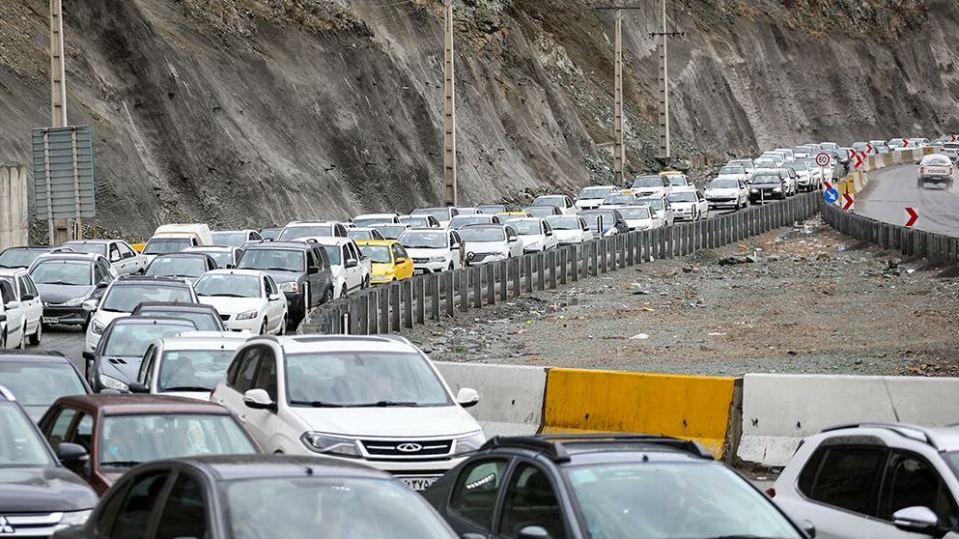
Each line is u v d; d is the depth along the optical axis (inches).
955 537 1068.5
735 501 1033.5
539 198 7746.1
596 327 4183.1
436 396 1747.0
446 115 7032.5
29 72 6451.8
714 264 6363.2
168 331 2591.0
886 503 1153.4
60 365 1936.5
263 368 1786.4
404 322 4136.3
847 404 2018.9
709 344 3678.6
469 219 6397.6
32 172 6122.1
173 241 5108.3
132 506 1015.0
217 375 2108.8
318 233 5344.5
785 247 7086.6
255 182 7288.4
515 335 4057.6
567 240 6569.9
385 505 942.4
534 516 1042.7
